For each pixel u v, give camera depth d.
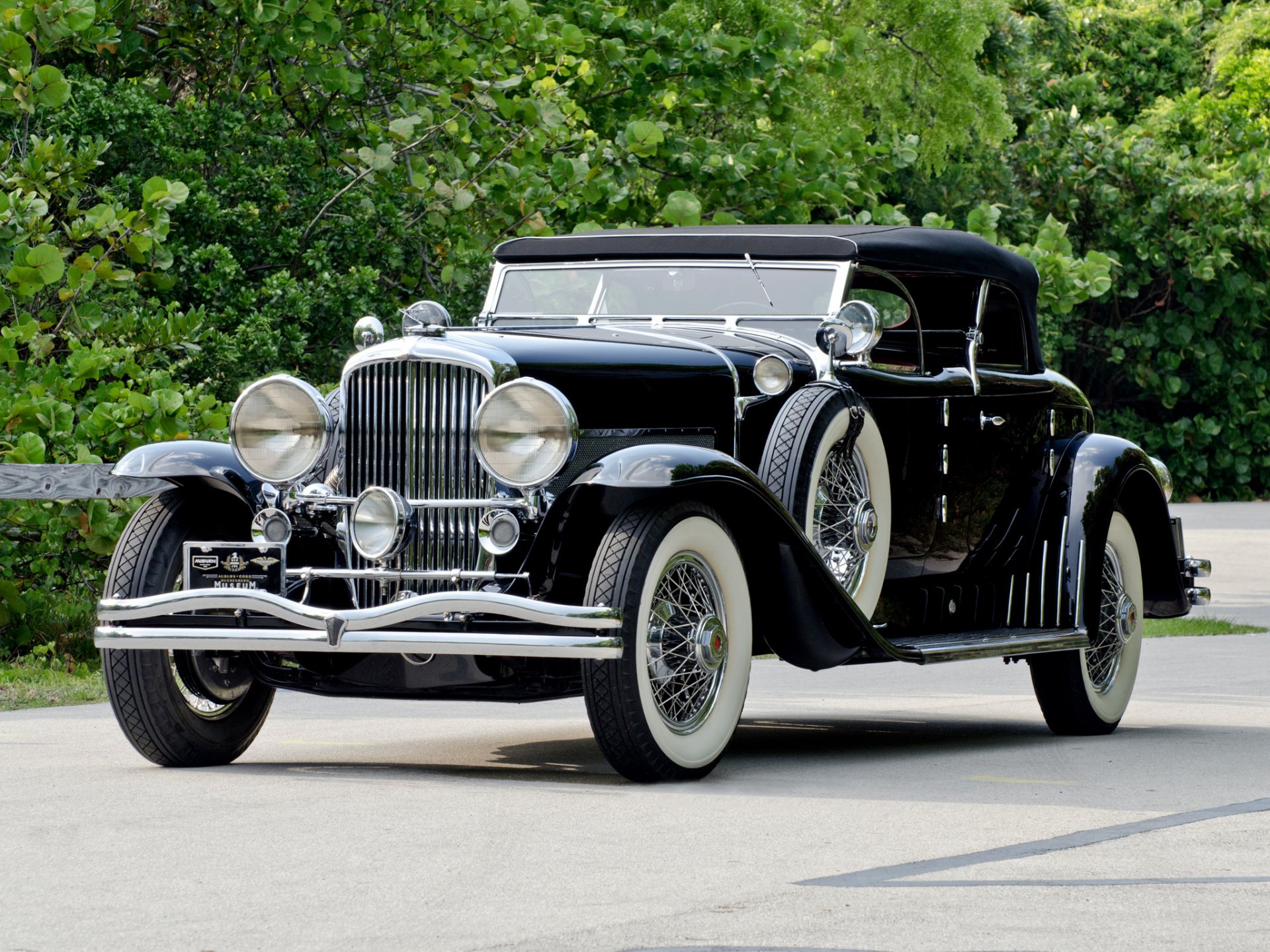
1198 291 61.78
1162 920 6.92
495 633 10.56
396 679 11.10
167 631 10.62
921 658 11.76
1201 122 72.12
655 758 10.31
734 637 10.88
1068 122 62.94
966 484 13.58
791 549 11.00
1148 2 84.75
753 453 12.05
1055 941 6.56
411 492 10.88
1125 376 64.12
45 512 17.61
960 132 50.31
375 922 6.79
